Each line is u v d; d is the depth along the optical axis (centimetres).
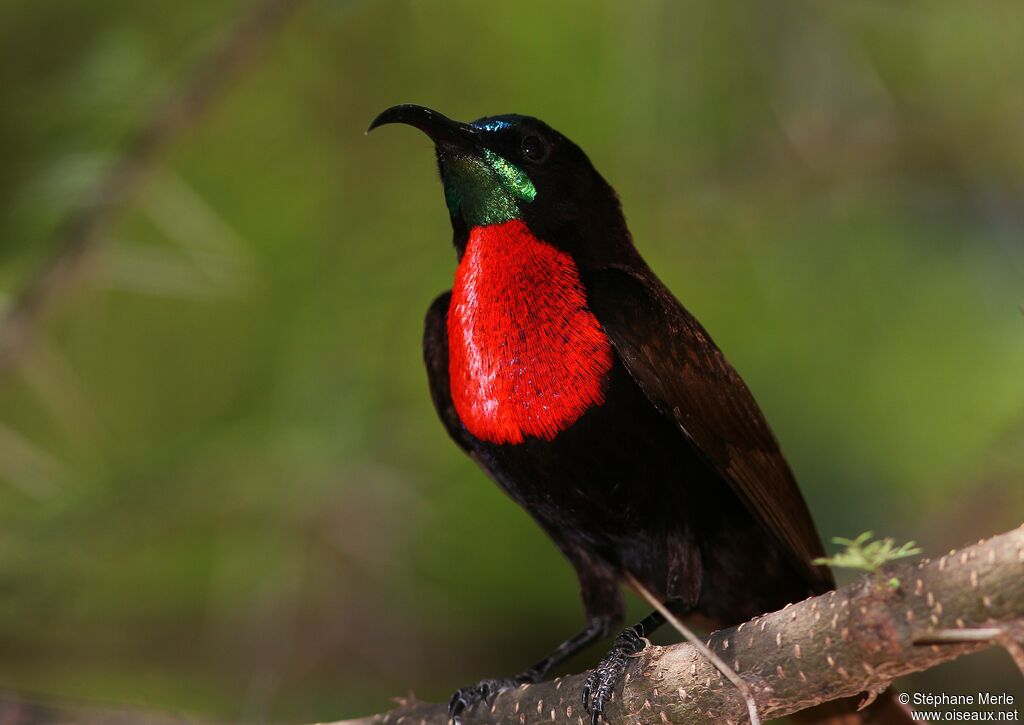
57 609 1112
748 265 1238
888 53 1234
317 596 1110
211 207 1255
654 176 1218
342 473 1046
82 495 1055
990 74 1216
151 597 1170
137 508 1046
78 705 736
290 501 1045
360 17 1224
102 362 1286
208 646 1121
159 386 1288
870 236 1252
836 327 1226
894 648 535
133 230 1238
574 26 1220
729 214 1221
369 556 1046
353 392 1084
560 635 1220
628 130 1187
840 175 1214
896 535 1123
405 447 1098
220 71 993
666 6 1107
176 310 1283
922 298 1228
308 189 1263
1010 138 1230
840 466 1195
